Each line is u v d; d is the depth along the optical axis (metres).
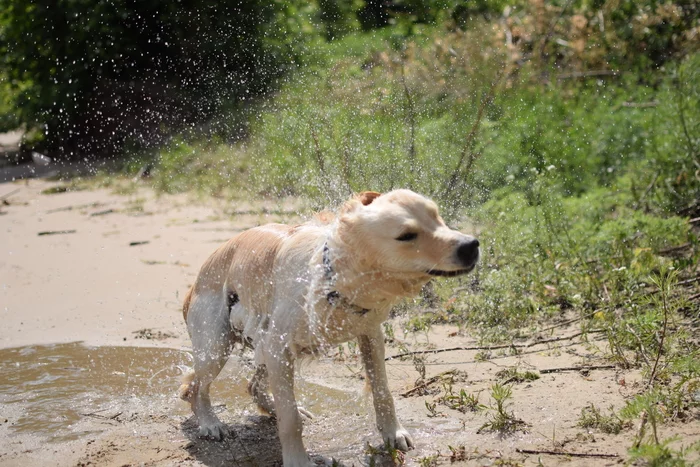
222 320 5.49
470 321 7.25
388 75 12.41
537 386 5.82
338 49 16.31
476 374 6.19
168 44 17.12
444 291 7.69
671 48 12.80
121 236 11.27
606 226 7.95
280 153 12.25
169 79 17.25
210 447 5.39
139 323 7.97
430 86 11.78
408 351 6.76
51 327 7.98
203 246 10.42
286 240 5.04
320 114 11.24
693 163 8.99
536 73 12.55
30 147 18.83
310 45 16.52
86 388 6.49
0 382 6.67
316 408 5.88
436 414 5.57
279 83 15.59
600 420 5.02
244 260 5.27
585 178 10.13
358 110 11.04
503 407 5.52
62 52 17.89
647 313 6.16
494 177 9.70
